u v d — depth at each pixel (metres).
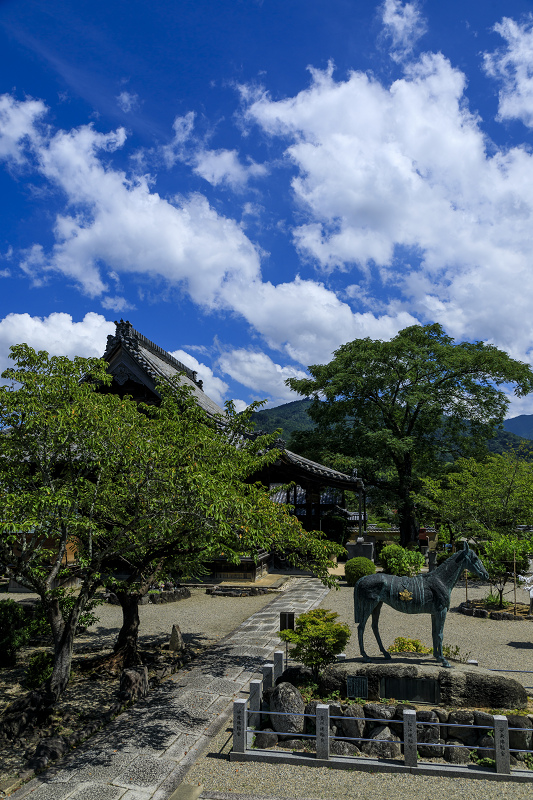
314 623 10.37
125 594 13.22
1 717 10.13
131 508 12.23
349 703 9.08
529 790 7.39
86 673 12.47
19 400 9.64
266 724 9.20
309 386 40.00
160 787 7.39
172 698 10.54
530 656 13.11
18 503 9.05
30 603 19.17
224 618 17.81
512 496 22.72
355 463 33.72
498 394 36.31
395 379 36.53
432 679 9.20
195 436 11.52
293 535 12.73
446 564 10.08
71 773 7.79
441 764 8.04
